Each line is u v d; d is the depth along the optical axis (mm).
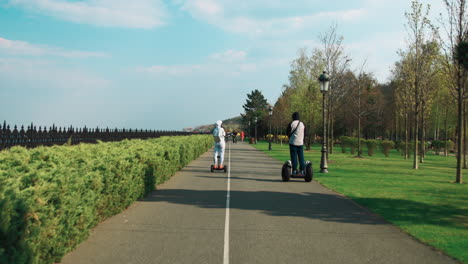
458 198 10594
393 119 61375
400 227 7055
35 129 10875
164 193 10844
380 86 71875
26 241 3959
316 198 10297
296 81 42344
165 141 17625
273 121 73875
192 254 5309
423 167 23047
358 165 22516
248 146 55250
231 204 9203
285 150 42281
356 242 6012
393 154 39625
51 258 4641
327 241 6047
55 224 4562
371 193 11375
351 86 36000
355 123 71125
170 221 7301
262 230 6680
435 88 27578
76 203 5191
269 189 11945
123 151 8750
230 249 5555
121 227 6785
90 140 15570
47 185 4367
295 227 6934
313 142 70125
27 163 4992
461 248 5750
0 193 3738
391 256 5348
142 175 9680
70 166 5676
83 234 5715
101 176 6496
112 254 5273
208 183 13266
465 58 11109
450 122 42781
